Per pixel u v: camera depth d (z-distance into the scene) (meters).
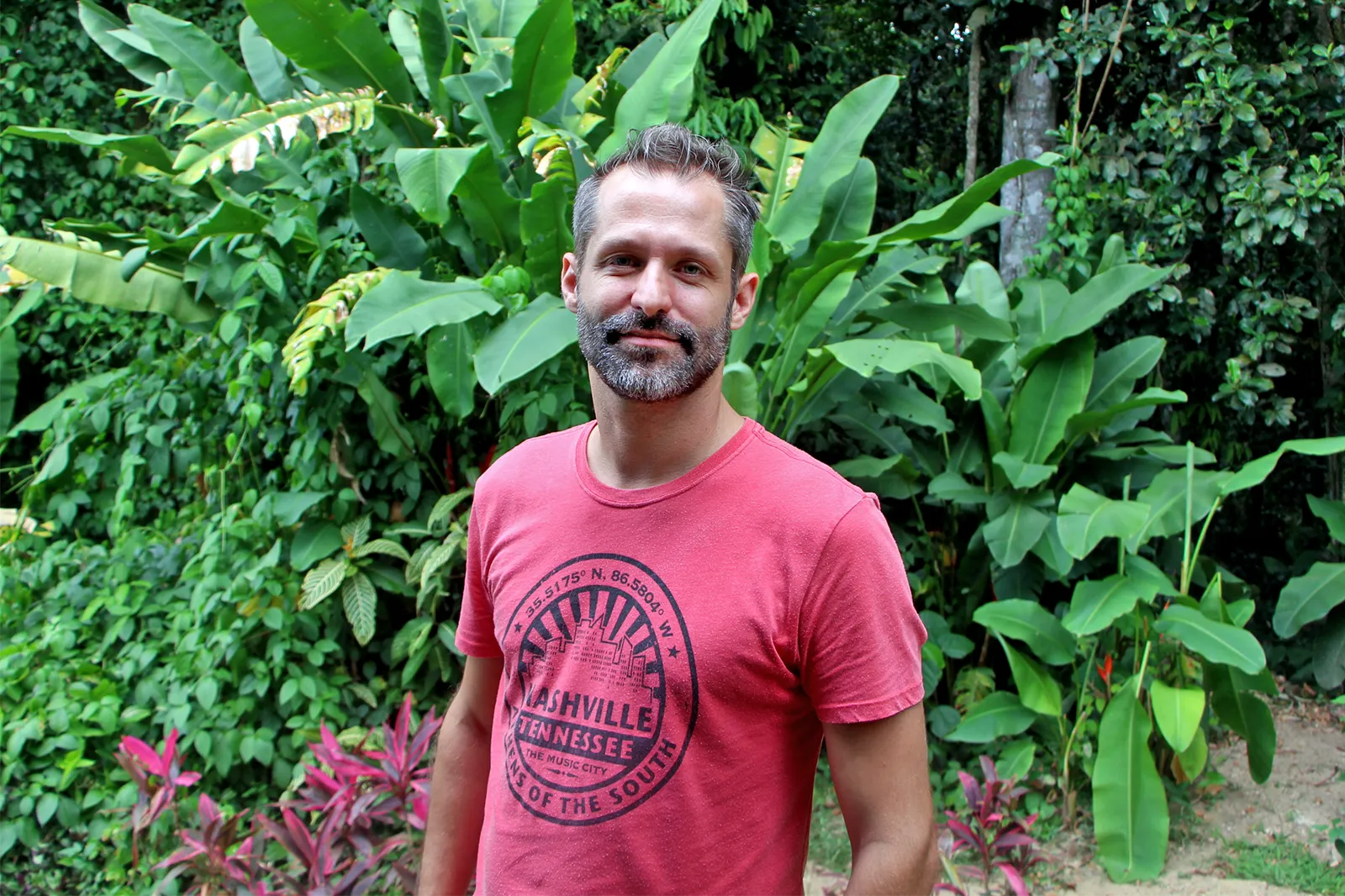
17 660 3.77
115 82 6.90
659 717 1.14
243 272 3.79
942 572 4.60
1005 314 4.66
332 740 2.96
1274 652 5.22
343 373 3.86
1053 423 4.25
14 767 3.41
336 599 3.90
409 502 4.11
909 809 1.14
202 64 4.80
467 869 1.52
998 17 5.77
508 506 1.35
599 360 1.21
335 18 4.18
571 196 3.82
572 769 1.17
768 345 4.36
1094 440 4.59
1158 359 4.44
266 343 3.83
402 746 2.85
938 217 3.57
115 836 3.28
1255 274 5.11
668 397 1.17
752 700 1.14
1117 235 4.74
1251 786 4.00
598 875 1.14
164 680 3.64
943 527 4.72
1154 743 3.82
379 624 4.08
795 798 1.21
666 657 1.14
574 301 1.41
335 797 2.75
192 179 3.57
